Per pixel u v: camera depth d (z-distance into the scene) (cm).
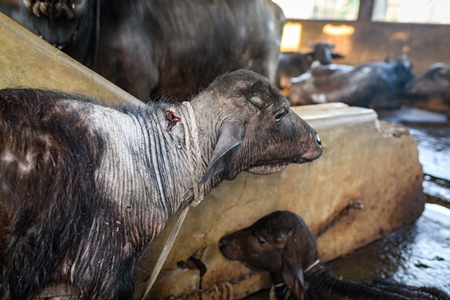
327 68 1052
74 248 177
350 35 1446
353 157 396
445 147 773
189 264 314
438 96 1117
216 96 211
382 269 398
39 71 249
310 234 335
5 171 158
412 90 1135
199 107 212
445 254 426
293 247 318
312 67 1088
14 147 161
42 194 164
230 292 334
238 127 204
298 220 331
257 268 327
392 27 1366
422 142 799
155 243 287
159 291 305
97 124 186
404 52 1361
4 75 238
